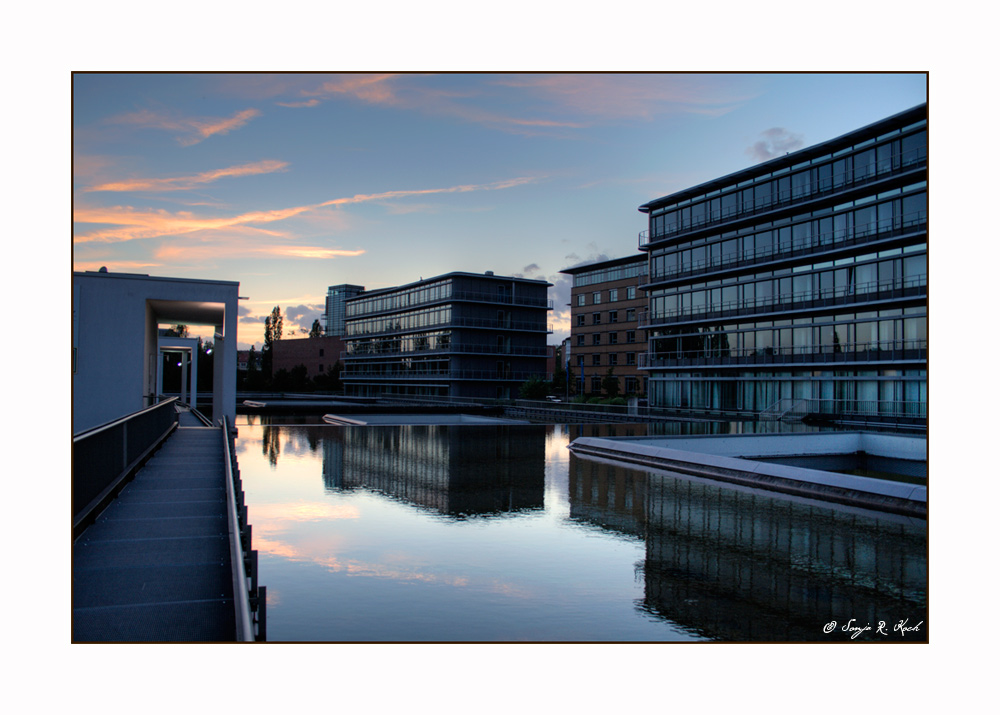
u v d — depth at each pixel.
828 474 16.34
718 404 49.00
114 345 22.22
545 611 8.57
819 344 41.81
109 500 10.27
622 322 70.38
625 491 17.27
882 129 38.16
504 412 62.25
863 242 39.19
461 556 10.95
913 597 8.98
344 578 9.77
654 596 9.05
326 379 100.56
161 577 7.18
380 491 16.94
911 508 14.03
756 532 12.73
